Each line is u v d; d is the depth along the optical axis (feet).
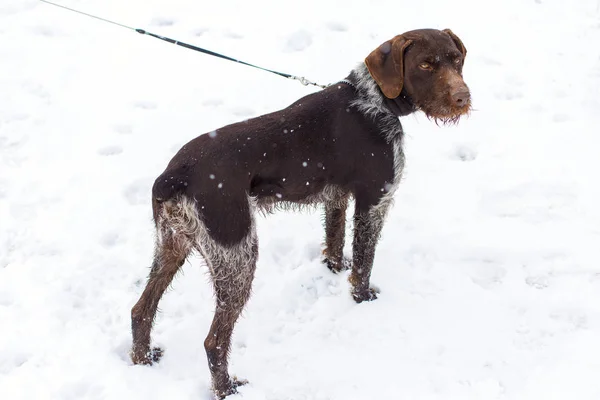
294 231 16.10
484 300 14.06
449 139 19.12
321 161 12.59
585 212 16.19
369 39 23.40
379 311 13.92
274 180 12.26
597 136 18.89
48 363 12.56
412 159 18.40
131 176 17.63
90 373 12.34
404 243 15.62
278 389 12.26
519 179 17.43
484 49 22.97
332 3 25.48
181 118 19.83
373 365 12.68
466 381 12.23
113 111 20.08
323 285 14.83
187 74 21.75
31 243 15.55
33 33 23.57
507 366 12.48
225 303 11.76
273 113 12.65
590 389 11.82
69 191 17.11
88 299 14.21
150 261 15.14
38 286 14.35
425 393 12.04
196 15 24.76
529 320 13.50
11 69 21.65
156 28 24.02
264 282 14.76
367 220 13.39
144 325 12.47
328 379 12.42
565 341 12.92
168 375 12.58
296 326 13.76
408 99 12.77
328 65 22.09
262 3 25.46
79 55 22.53
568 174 17.49
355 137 12.66
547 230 15.75
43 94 20.63
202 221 11.32
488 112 20.12
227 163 11.49
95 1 25.62
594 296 13.89
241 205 11.56
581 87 20.99
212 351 11.81
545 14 24.89
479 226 16.05
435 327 13.48
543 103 20.42
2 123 19.34
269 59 22.43
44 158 18.19
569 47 23.00
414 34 12.44
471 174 17.78
